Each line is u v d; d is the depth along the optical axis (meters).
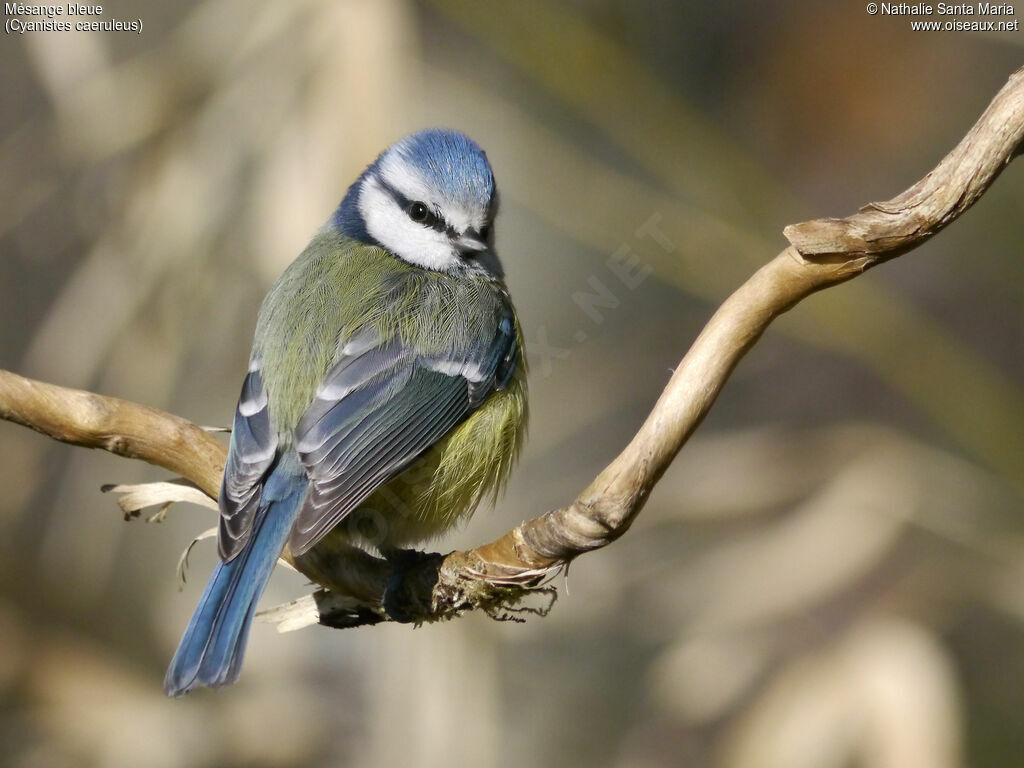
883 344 9.57
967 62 12.54
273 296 7.30
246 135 8.88
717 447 9.84
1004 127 4.42
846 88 12.69
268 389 6.75
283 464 6.51
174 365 9.55
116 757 9.80
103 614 10.72
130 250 9.44
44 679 10.00
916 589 8.88
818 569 8.84
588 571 10.48
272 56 8.67
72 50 9.28
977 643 10.60
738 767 8.36
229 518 5.95
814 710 8.26
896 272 12.12
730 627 9.09
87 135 9.24
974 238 11.70
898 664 8.25
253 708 10.56
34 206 10.69
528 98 11.24
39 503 10.91
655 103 10.34
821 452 9.48
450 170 7.68
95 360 9.56
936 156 12.57
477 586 5.41
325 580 5.84
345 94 8.31
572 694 10.59
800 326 9.66
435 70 10.74
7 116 10.90
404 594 5.63
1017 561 8.66
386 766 9.31
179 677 5.69
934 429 11.22
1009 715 10.31
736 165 10.42
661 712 10.39
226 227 9.31
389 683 9.36
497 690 9.16
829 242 4.48
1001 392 9.59
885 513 8.90
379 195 7.86
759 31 12.91
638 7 12.08
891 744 7.96
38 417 5.60
